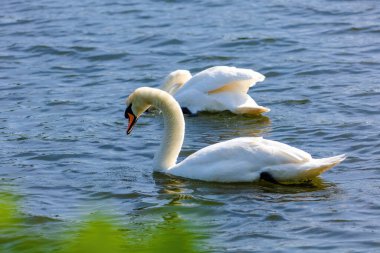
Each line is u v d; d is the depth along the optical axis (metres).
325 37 25.80
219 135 17.80
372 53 23.78
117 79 22.89
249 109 19.08
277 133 17.62
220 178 14.08
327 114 18.75
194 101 19.64
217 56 24.69
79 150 16.47
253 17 28.52
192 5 30.62
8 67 24.23
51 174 14.95
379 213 12.25
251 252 10.91
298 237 11.44
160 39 26.50
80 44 26.22
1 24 29.09
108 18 29.34
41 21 29.22
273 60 23.83
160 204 13.15
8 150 16.53
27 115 19.47
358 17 27.62
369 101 19.45
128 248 6.88
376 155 15.50
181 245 5.95
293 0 30.34
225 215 12.53
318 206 12.71
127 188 14.02
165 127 15.06
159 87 21.41
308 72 22.39
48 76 23.28
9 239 11.50
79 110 19.84
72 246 5.88
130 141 17.14
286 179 13.89
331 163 13.73
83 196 13.68
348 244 11.05
